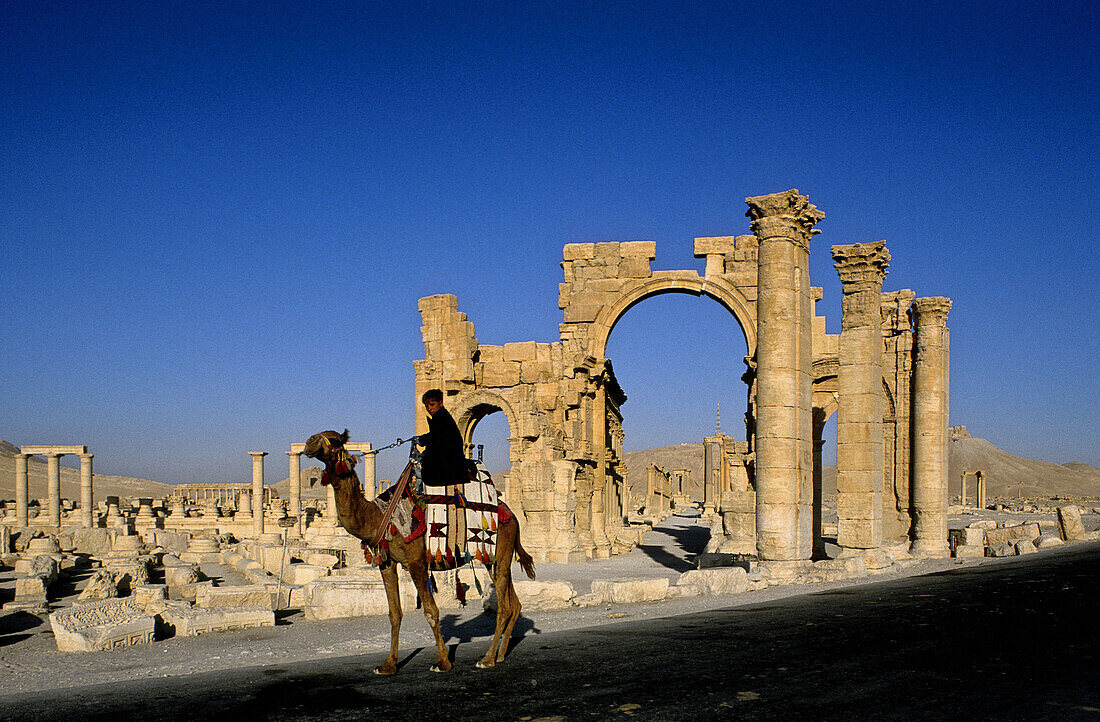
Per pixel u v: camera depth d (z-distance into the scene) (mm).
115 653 13742
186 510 65000
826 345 35000
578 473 35781
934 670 7734
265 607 17312
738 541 30484
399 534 9148
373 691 7914
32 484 106375
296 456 61344
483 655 10000
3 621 19609
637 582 17188
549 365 36531
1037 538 27062
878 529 23359
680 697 7090
